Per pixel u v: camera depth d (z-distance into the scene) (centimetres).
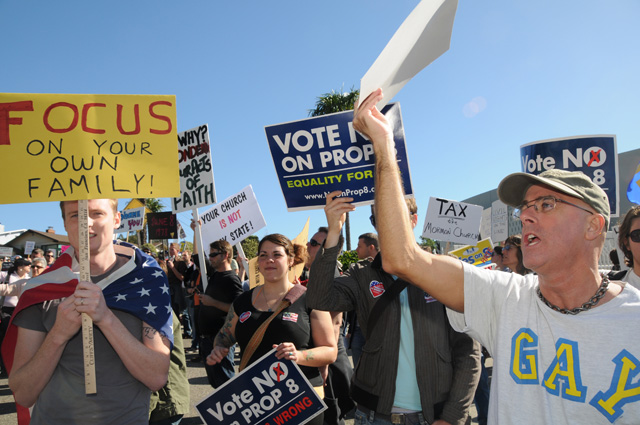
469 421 277
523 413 146
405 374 260
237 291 513
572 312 145
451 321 176
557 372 142
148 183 226
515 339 153
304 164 282
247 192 654
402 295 268
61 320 194
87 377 192
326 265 262
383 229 161
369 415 262
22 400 201
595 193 147
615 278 283
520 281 164
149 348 215
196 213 534
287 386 288
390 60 173
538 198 152
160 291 233
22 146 215
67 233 223
